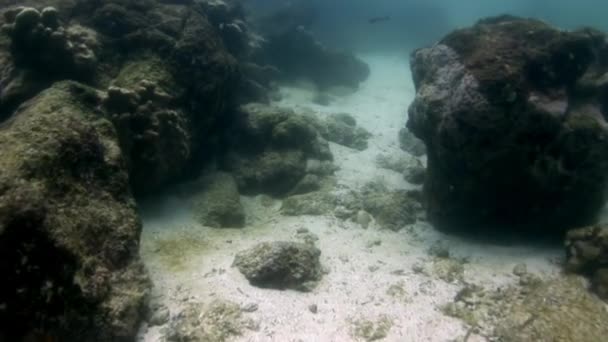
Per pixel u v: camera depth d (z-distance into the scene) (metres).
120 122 1.92
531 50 2.11
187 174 2.63
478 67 2.09
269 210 2.64
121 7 2.51
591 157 1.99
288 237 2.24
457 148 2.06
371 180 3.03
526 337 1.44
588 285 1.74
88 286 1.28
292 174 2.83
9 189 1.19
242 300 1.62
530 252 2.08
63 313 1.19
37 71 2.04
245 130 2.96
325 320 1.56
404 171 3.20
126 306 1.38
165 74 2.37
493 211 2.20
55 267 1.20
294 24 5.84
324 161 3.19
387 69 7.67
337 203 2.63
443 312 1.64
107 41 2.40
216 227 2.27
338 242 2.23
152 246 1.95
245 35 4.27
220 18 3.60
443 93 2.20
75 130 1.52
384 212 2.50
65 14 2.39
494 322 1.57
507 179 2.05
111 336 1.31
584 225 2.12
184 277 1.76
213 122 2.72
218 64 2.62
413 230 2.40
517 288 1.78
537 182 2.01
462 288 1.78
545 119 1.94
